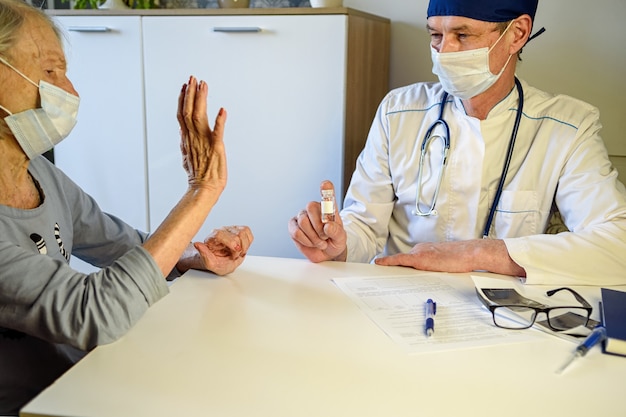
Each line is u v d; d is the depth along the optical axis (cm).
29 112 96
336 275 117
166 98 215
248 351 83
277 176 212
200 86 101
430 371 79
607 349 85
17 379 98
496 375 78
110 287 87
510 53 144
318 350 84
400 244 165
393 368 79
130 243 134
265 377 76
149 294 90
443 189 154
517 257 119
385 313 98
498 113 150
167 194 222
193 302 101
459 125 154
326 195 124
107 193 228
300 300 103
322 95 202
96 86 220
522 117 152
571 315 98
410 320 95
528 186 150
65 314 84
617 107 208
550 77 213
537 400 72
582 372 79
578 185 143
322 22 197
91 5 235
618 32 204
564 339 89
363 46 210
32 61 95
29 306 85
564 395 73
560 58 211
